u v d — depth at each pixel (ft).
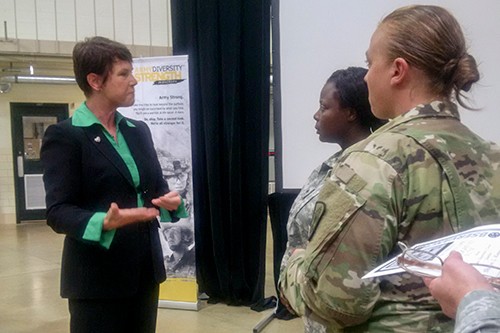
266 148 11.12
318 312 2.49
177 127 11.14
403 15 2.56
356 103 4.67
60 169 4.31
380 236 2.27
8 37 20.72
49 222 4.30
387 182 2.29
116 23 21.06
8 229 24.00
